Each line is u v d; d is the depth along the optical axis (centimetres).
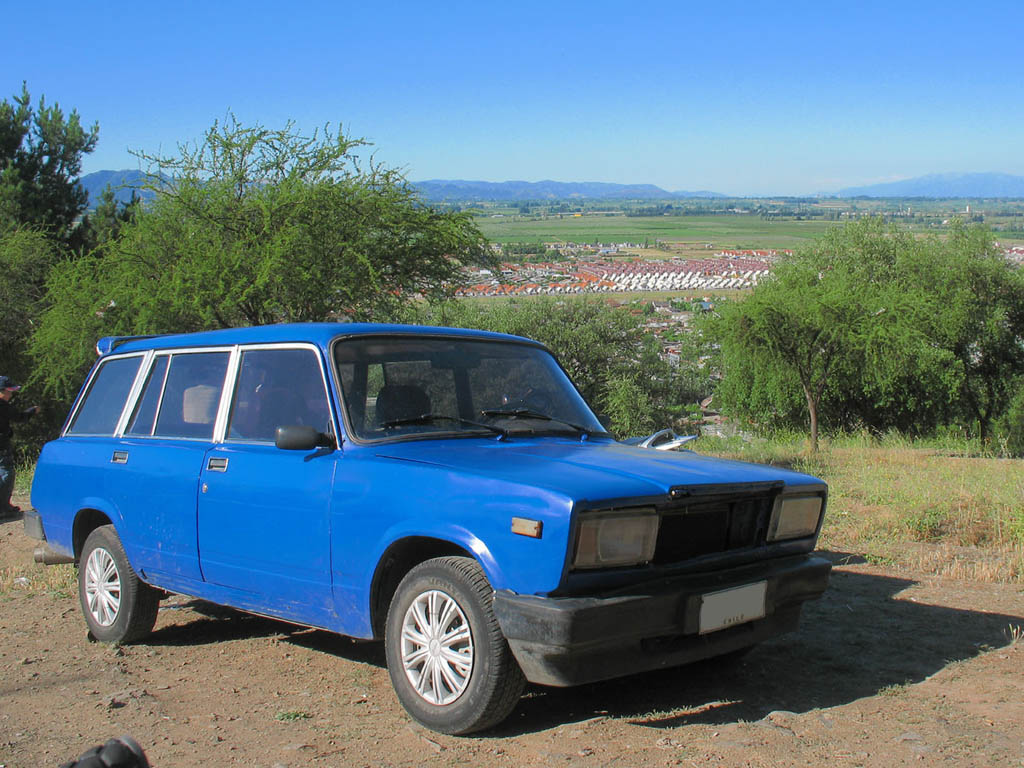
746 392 2645
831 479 1165
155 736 431
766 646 542
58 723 452
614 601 386
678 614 407
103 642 601
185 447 552
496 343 561
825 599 643
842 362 2122
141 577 580
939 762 370
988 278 2808
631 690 473
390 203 1608
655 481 415
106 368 656
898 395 2725
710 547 439
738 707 444
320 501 467
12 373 2442
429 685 428
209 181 1583
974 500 934
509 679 403
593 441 527
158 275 1581
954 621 583
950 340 2741
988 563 730
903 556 768
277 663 544
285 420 505
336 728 433
